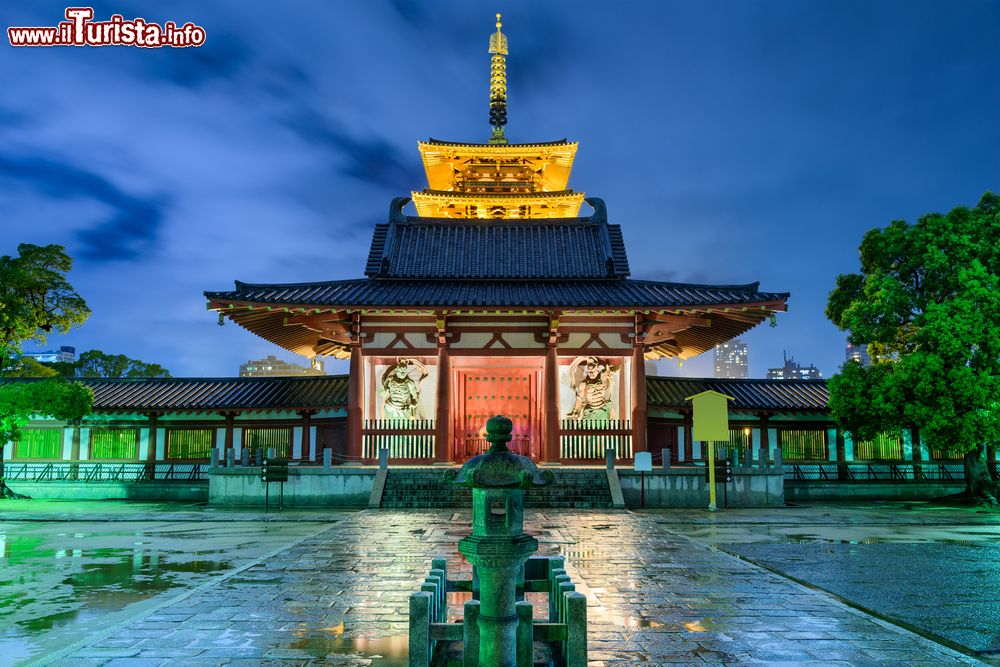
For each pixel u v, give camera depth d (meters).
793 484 37.12
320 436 36.38
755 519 24.66
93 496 36.12
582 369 34.66
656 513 26.47
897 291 33.03
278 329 37.34
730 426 38.22
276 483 29.39
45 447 37.69
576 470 29.34
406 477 29.16
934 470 38.34
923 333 31.48
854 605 12.37
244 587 13.09
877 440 38.66
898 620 11.36
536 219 41.34
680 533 20.81
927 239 32.97
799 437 38.59
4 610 11.97
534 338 34.12
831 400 33.50
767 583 13.47
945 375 30.39
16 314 44.09
